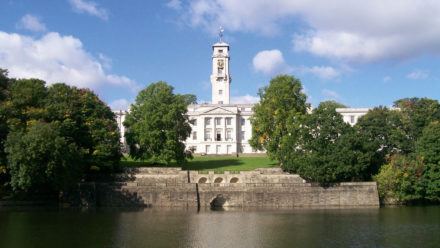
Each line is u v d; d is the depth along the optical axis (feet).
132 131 292.61
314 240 148.46
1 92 224.74
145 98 307.99
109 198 231.71
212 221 183.83
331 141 255.91
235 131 472.85
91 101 262.88
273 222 183.93
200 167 317.01
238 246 138.41
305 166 250.16
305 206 244.01
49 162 198.08
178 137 299.58
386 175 249.75
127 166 302.86
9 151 193.67
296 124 274.57
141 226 167.94
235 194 242.58
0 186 212.64
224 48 515.91
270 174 273.95
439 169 255.29
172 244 138.62
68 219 180.86
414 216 204.74
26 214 193.57
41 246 131.34
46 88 264.72
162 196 234.17
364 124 290.56
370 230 167.43
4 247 129.18
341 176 252.62
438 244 143.84
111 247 132.67
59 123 225.76
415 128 293.64
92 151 250.57
